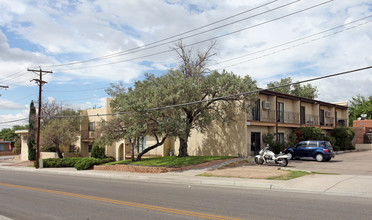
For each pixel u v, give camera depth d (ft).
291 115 102.78
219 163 72.69
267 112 93.66
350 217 24.38
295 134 96.94
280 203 30.60
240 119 85.05
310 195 35.42
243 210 27.63
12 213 29.58
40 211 30.01
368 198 32.91
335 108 128.67
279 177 48.44
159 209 29.07
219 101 82.28
